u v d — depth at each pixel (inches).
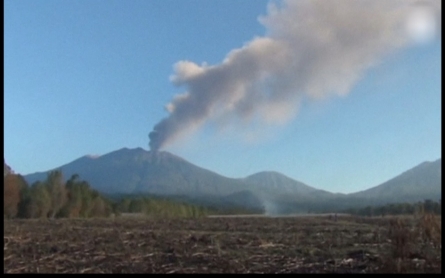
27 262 500.4
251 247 562.3
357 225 735.7
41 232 713.6
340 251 522.0
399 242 439.8
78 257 522.6
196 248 563.8
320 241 594.2
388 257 436.8
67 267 476.4
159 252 544.1
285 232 700.7
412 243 439.2
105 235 684.7
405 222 457.7
